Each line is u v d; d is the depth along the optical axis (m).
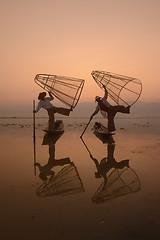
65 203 2.37
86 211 2.17
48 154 5.02
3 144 6.29
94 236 1.74
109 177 3.33
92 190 2.78
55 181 3.15
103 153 5.11
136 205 2.30
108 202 2.39
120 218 2.02
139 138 7.49
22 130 10.00
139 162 4.22
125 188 2.84
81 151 5.36
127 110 7.74
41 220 2.00
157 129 10.52
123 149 5.57
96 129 9.12
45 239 1.71
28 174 3.48
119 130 10.09
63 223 1.94
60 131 9.09
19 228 1.86
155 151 5.28
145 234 1.76
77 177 3.35
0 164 4.11
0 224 1.93
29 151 5.34
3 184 3.00
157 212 2.13
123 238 1.71
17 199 2.48
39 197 2.54
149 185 2.94
